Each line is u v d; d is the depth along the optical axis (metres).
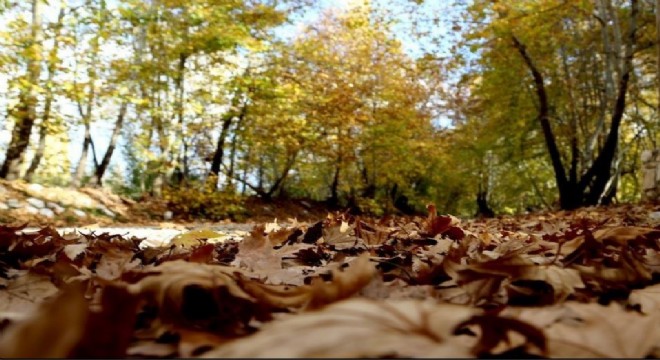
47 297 1.45
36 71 13.29
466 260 2.11
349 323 0.64
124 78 15.36
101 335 0.63
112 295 0.65
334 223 3.74
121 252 2.63
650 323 0.87
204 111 16.92
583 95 22.47
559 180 18.67
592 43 20.45
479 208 37.59
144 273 1.23
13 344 0.45
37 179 25.80
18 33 12.64
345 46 25.14
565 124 23.02
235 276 1.29
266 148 22.42
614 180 23.34
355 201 26.22
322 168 26.58
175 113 15.55
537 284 1.40
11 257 2.41
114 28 13.91
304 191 31.69
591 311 0.93
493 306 1.33
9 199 12.58
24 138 14.81
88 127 17.55
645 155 14.31
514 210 42.88
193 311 1.06
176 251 2.70
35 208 12.70
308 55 21.31
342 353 0.58
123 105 18.05
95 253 2.55
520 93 22.36
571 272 1.45
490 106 23.72
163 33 14.97
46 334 0.46
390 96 24.27
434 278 1.74
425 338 0.63
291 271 2.05
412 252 2.57
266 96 18.44
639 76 23.11
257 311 1.07
